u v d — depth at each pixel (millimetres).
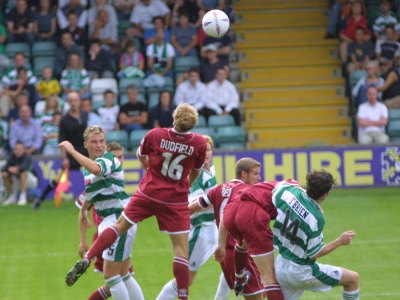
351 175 48625
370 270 32656
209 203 25156
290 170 47938
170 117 49469
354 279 22609
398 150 48781
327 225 40438
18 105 51031
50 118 49438
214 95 51375
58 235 39781
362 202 45156
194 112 23906
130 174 47156
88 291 30719
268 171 47844
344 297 22797
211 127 50594
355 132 53062
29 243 38375
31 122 48719
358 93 52031
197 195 26906
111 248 24594
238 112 51344
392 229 39375
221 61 53656
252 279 25047
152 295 29906
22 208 45781
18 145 46531
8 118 51125
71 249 37125
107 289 25750
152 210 24156
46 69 51719
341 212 43062
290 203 22359
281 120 54375
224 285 26469
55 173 47406
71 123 44250
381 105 50188
